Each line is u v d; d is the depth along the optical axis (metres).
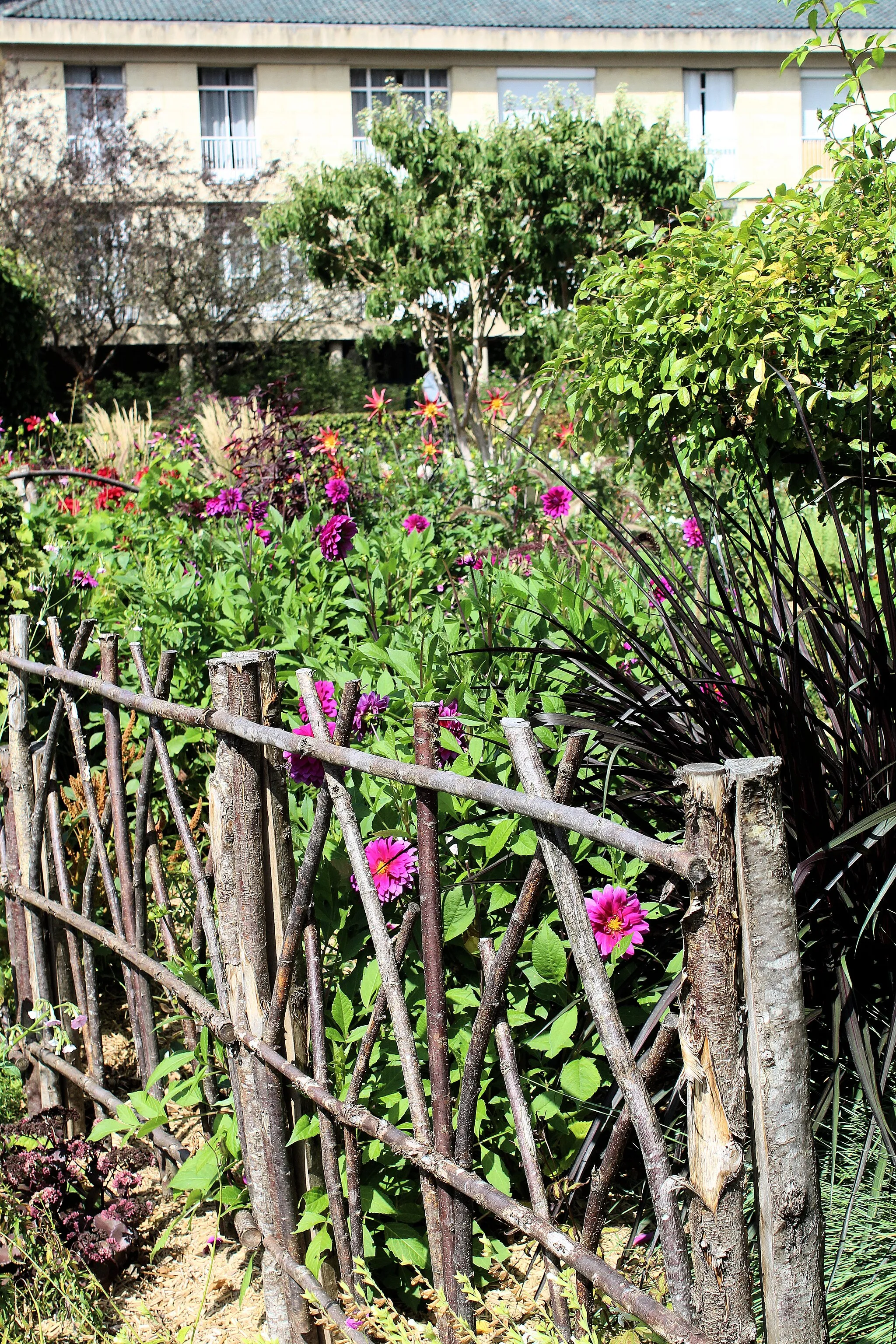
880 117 3.13
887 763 1.96
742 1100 1.09
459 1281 1.61
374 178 13.08
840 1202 1.72
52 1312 2.06
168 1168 2.33
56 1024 2.57
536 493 6.59
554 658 2.66
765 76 21.62
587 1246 1.43
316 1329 1.89
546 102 13.44
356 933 2.00
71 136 20.12
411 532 4.13
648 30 21.16
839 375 3.08
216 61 20.73
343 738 1.72
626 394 3.40
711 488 3.08
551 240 12.58
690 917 1.07
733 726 2.12
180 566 4.40
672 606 2.39
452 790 1.43
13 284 14.55
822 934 1.90
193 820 2.93
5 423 12.86
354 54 20.95
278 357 20.66
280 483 6.16
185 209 19.64
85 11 20.86
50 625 2.68
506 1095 1.99
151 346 21.12
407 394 21.25
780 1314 1.08
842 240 3.04
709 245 3.17
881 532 2.23
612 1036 1.25
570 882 1.30
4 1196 2.14
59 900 2.69
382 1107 1.89
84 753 2.60
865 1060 1.62
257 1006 1.87
